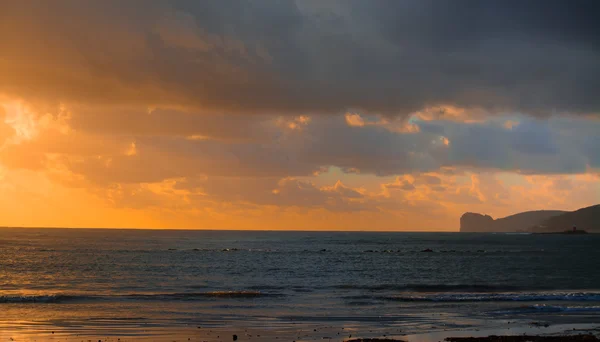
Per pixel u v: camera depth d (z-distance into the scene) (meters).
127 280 59.75
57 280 59.22
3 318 33.47
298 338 28.38
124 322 32.53
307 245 175.38
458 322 33.75
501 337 28.75
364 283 58.78
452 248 166.00
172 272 70.19
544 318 35.44
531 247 177.38
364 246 173.88
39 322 32.16
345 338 28.53
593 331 31.28
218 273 69.69
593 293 47.75
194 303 41.22
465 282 60.59
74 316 34.50
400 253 130.75
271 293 47.38
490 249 159.88
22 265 78.75
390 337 29.00
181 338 27.97
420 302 42.88
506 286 55.91
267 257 106.88
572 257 115.69
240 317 34.78
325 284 57.34
